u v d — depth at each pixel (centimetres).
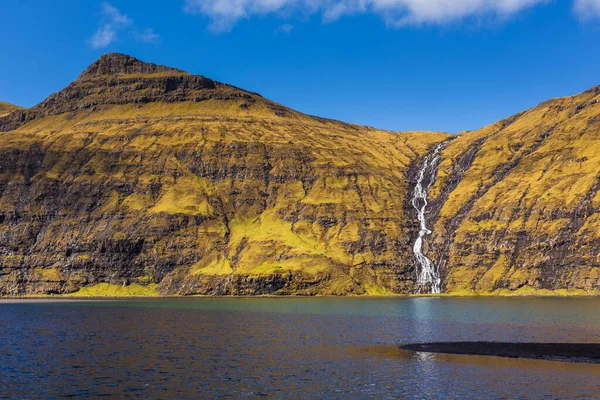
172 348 10894
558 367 8931
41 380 8406
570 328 13162
